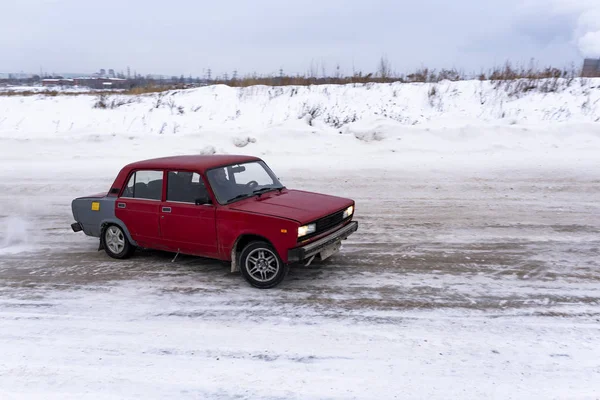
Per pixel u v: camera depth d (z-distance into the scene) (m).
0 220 9.62
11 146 16.78
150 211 6.64
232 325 4.95
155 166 6.67
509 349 4.32
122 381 4.00
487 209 9.16
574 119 17.00
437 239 7.60
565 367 4.01
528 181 10.91
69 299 5.75
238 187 6.43
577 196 9.75
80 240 8.29
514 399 3.60
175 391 3.83
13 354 4.50
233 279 6.27
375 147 14.73
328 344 4.50
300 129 16.22
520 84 20.23
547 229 7.94
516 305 5.21
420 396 3.66
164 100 22.94
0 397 3.80
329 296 5.60
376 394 3.71
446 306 5.23
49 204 10.67
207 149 15.12
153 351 4.47
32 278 6.51
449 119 16.73
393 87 21.30
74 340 4.73
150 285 6.13
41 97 25.28
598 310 5.05
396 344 4.46
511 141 14.37
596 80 19.86
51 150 16.31
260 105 21.42
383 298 5.50
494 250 7.03
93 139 16.84
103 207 7.13
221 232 6.04
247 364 4.20
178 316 5.20
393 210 9.34
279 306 5.38
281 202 6.24
